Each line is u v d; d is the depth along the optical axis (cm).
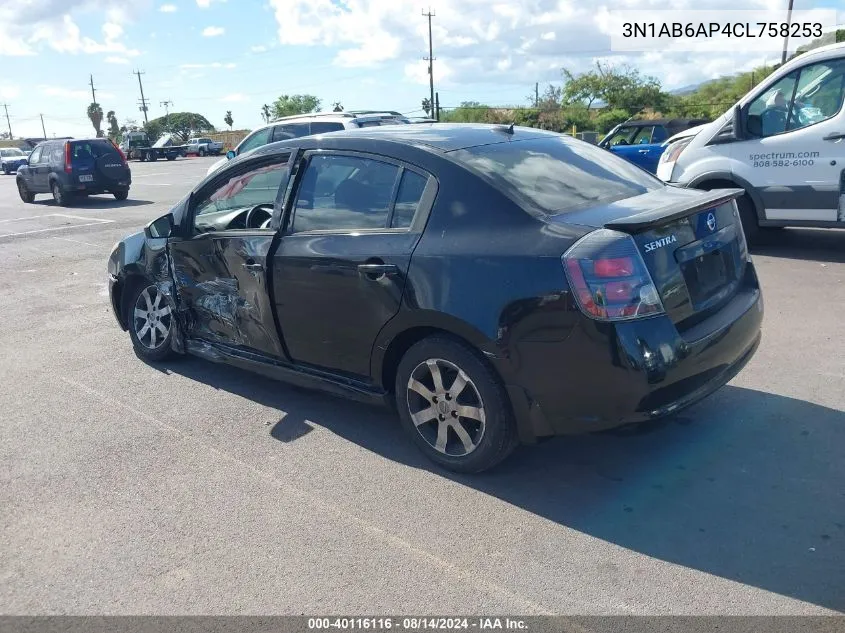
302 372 452
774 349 548
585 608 285
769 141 802
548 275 333
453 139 415
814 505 347
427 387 391
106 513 367
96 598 303
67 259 1078
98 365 589
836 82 758
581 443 421
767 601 284
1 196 2361
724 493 361
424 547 329
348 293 402
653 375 329
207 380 545
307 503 369
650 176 459
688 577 300
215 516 360
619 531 334
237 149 1370
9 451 438
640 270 331
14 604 301
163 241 536
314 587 304
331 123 1250
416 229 381
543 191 377
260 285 451
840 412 439
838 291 687
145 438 450
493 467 385
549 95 5172
